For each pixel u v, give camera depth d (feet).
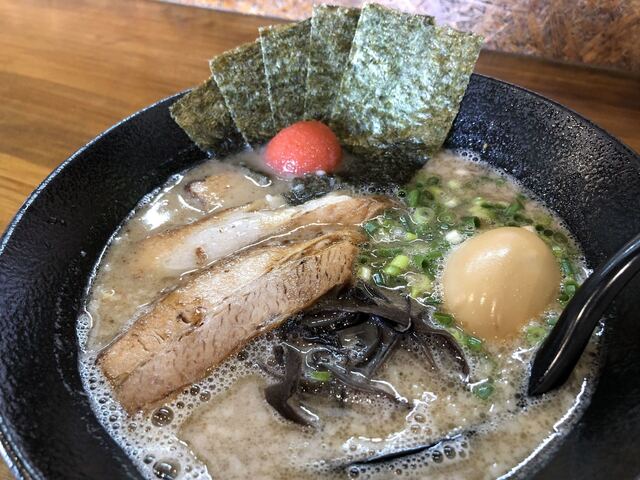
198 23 1.11
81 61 1.00
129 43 1.05
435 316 0.60
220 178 0.77
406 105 0.76
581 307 0.49
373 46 0.73
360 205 0.71
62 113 0.89
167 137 0.74
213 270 0.62
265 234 0.69
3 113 0.89
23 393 0.47
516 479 0.48
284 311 0.60
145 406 0.54
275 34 0.72
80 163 0.64
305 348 0.57
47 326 0.54
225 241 0.68
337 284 0.62
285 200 0.74
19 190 0.76
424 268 0.65
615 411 0.48
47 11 1.14
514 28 0.97
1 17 1.12
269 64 0.74
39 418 0.46
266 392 0.55
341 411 0.54
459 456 0.51
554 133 0.71
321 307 0.60
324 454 0.51
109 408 0.53
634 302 0.54
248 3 1.12
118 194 0.69
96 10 1.15
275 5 1.10
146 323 0.58
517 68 0.96
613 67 0.95
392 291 0.63
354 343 0.57
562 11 0.92
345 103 0.78
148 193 0.74
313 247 0.63
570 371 0.53
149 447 0.51
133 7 1.16
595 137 0.66
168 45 1.05
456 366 0.56
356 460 0.51
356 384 0.55
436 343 0.58
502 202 0.74
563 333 0.50
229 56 0.72
